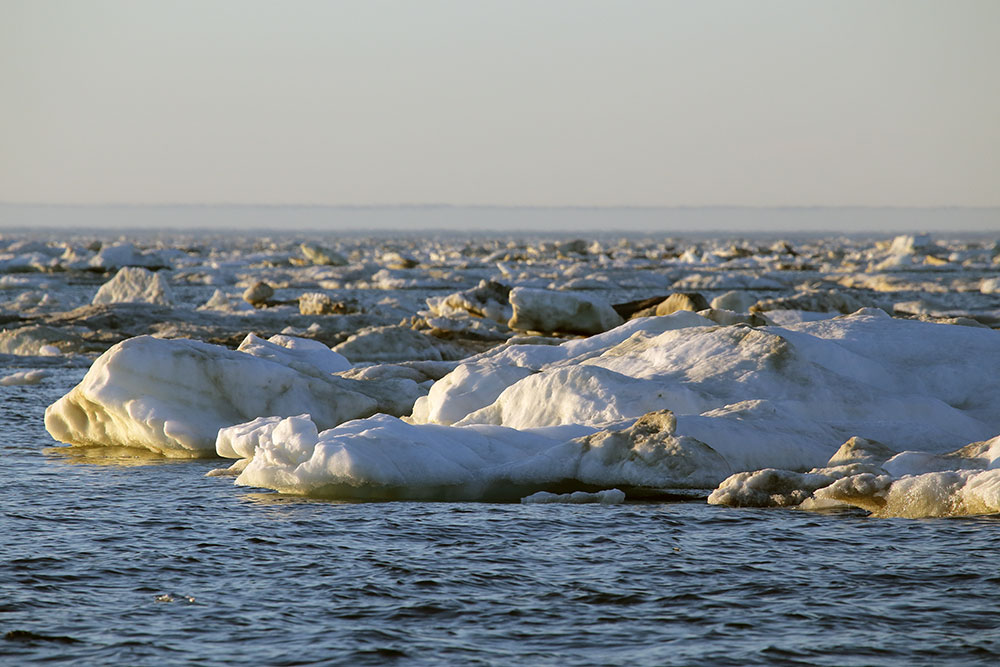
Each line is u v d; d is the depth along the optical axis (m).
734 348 57.41
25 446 58.25
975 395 57.84
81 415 58.00
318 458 43.31
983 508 38.47
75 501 42.59
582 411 51.59
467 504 42.16
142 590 30.16
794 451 46.72
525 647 25.64
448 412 57.03
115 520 39.00
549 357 65.31
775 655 25.05
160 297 161.00
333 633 26.58
